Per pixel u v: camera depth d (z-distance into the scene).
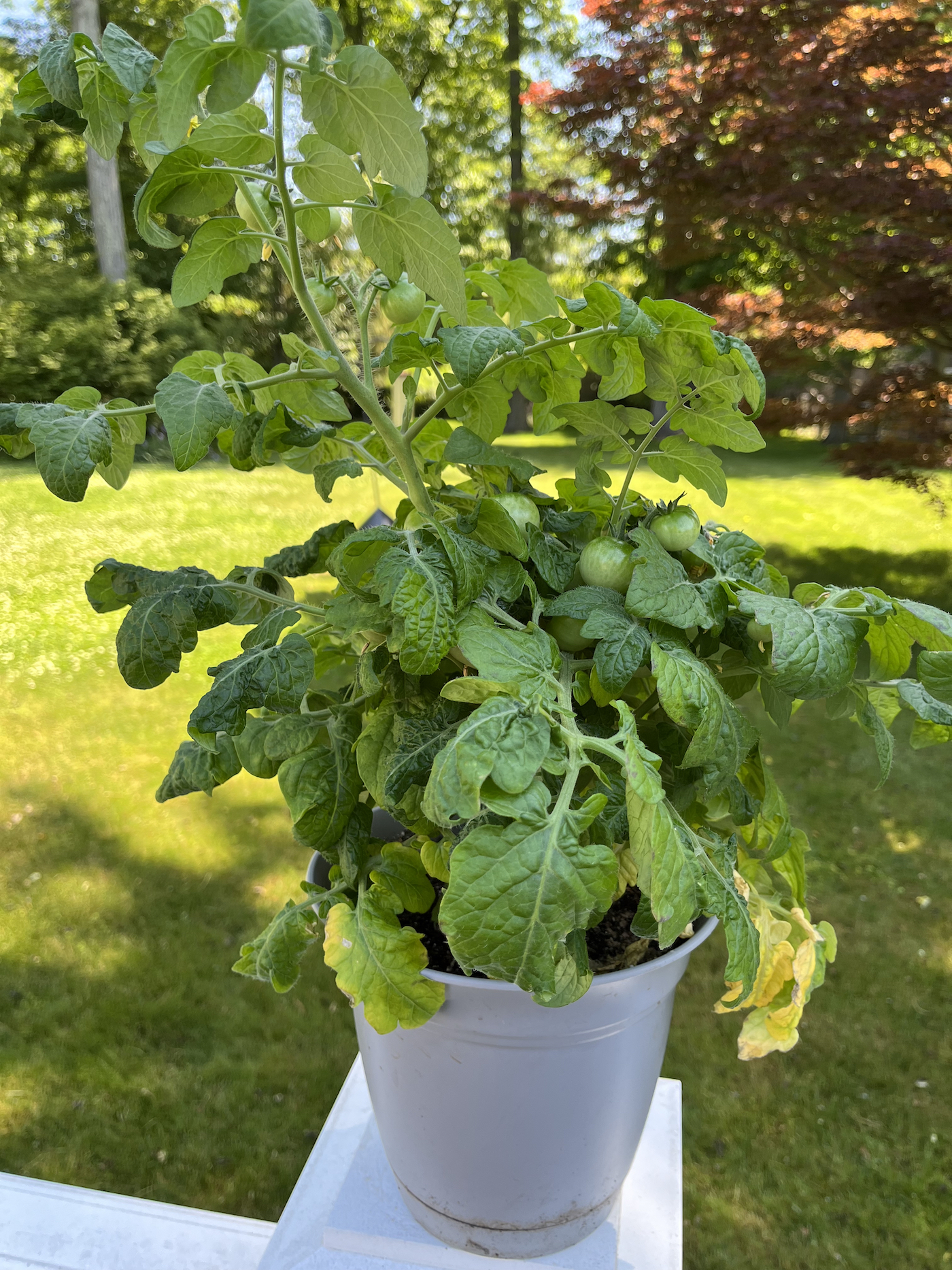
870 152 4.54
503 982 0.78
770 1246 1.60
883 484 9.41
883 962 2.27
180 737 3.39
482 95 16.33
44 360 10.62
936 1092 1.91
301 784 0.92
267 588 0.99
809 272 4.99
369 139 0.62
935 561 6.13
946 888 2.56
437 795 0.63
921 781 3.18
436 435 1.10
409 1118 0.93
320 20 0.55
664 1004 0.92
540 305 0.99
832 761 3.32
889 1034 2.05
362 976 0.82
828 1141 1.80
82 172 14.12
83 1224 1.21
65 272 12.10
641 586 0.77
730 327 5.37
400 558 0.72
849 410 5.04
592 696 0.89
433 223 0.68
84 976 2.18
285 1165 1.73
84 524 6.60
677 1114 1.31
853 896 2.53
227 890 2.50
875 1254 1.58
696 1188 1.70
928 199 4.28
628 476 0.95
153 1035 2.03
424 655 0.69
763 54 4.59
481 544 0.81
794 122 4.35
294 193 0.81
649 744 0.94
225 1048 2.00
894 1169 1.74
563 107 5.46
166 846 2.70
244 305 12.12
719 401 0.84
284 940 0.90
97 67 0.73
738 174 4.72
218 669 0.83
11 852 2.65
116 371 10.86
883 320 4.52
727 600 0.85
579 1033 0.82
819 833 2.82
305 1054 1.99
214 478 9.11
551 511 0.97
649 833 0.65
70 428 0.69
